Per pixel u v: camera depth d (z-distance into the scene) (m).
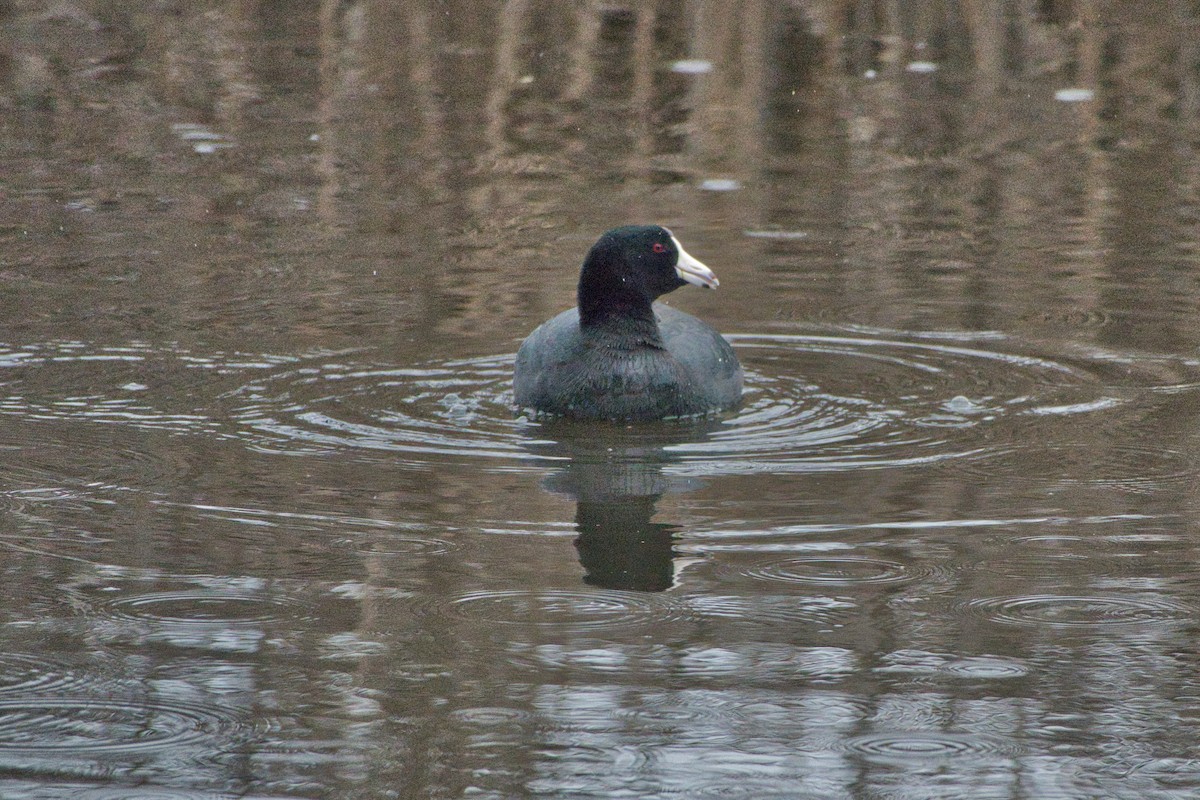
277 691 7.51
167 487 10.23
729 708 7.37
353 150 20.81
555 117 22.41
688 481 10.50
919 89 23.73
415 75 24.08
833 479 10.48
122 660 7.79
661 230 12.09
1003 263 16.20
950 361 13.29
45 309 14.46
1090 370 12.94
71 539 9.32
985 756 6.99
